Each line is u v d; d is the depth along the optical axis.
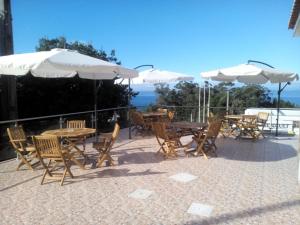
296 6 4.56
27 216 3.37
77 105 13.19
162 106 12.26
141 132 9.64
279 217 3.33
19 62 4.26
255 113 10.56
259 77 8.79
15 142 5.37
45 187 4.36
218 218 3.30
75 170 5.27
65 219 3.28
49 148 4.50
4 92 8.91
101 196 3.98
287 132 9.97
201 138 6.38
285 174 5.04
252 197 3.94
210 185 4.43
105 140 5.63
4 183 4.56
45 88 12.30
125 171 5.20
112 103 14.59
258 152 6.86
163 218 3.30
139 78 9.28
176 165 5.62
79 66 4.58
